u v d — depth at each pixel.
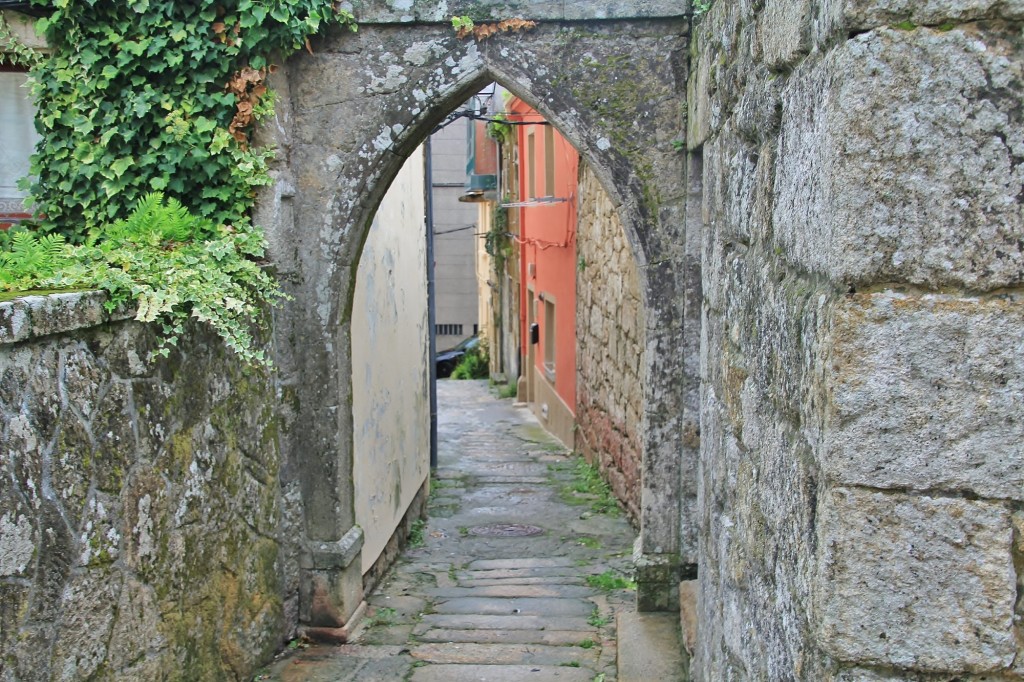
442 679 4.07
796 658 1.49
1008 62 1.22
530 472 9.45
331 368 4.40
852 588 1.32
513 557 6.32
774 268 1.69
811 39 1.44
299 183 4.29
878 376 1.29
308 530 4.52
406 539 6.61
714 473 2.42
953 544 1.29
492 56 4.20
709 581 2.51
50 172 4.13
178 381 3.28
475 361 21.52
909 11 1.24
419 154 7.45
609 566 6.03
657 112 4.22
